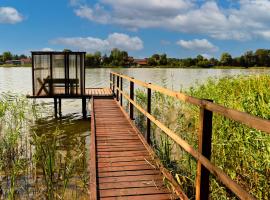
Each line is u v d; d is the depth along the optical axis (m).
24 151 7.80
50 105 16.97
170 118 10.16
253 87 9.45
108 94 15.66
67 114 14.57
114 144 6.71
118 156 5.86
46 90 13.57
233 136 5.11
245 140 4.61
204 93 11.45
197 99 3.35
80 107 16.91
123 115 10.52
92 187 4.32
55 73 13.60
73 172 6.31
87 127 11.84
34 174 6.34
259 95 5.87
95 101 14.05
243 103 5.86
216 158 5.30
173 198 4.07
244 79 12.82
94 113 10.59
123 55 115.19
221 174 2.70
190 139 6.81
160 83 31.33
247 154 4.55
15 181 5.93
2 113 9.71
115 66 113.00
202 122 3.17
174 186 4.19
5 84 33.34
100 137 7.34
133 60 118.81
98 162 5.50
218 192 4.32
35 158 6.51
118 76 13.69
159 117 10.77
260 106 5.42
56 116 13.80
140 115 11.59
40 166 6.73
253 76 12.66
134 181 4.66
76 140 9.57
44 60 13.50
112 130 8.12
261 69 15.16
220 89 10.87
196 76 48.69
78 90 13.85
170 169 5.19
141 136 7.16
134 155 5.93
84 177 6.01
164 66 116.38
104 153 6.05
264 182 4.07
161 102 11.85
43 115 13.97
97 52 111.81
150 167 5.26
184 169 5.62
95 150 6.14
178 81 35.16
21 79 43.84
